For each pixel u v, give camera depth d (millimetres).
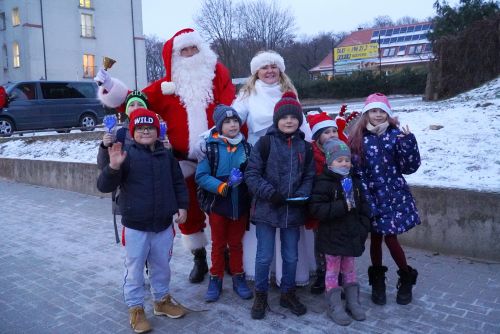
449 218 4418
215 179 3512
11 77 30953
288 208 3332
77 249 5094
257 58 3838
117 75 33969
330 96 33031
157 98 4125
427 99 16812
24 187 9000
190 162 4102
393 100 21016
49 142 11703
